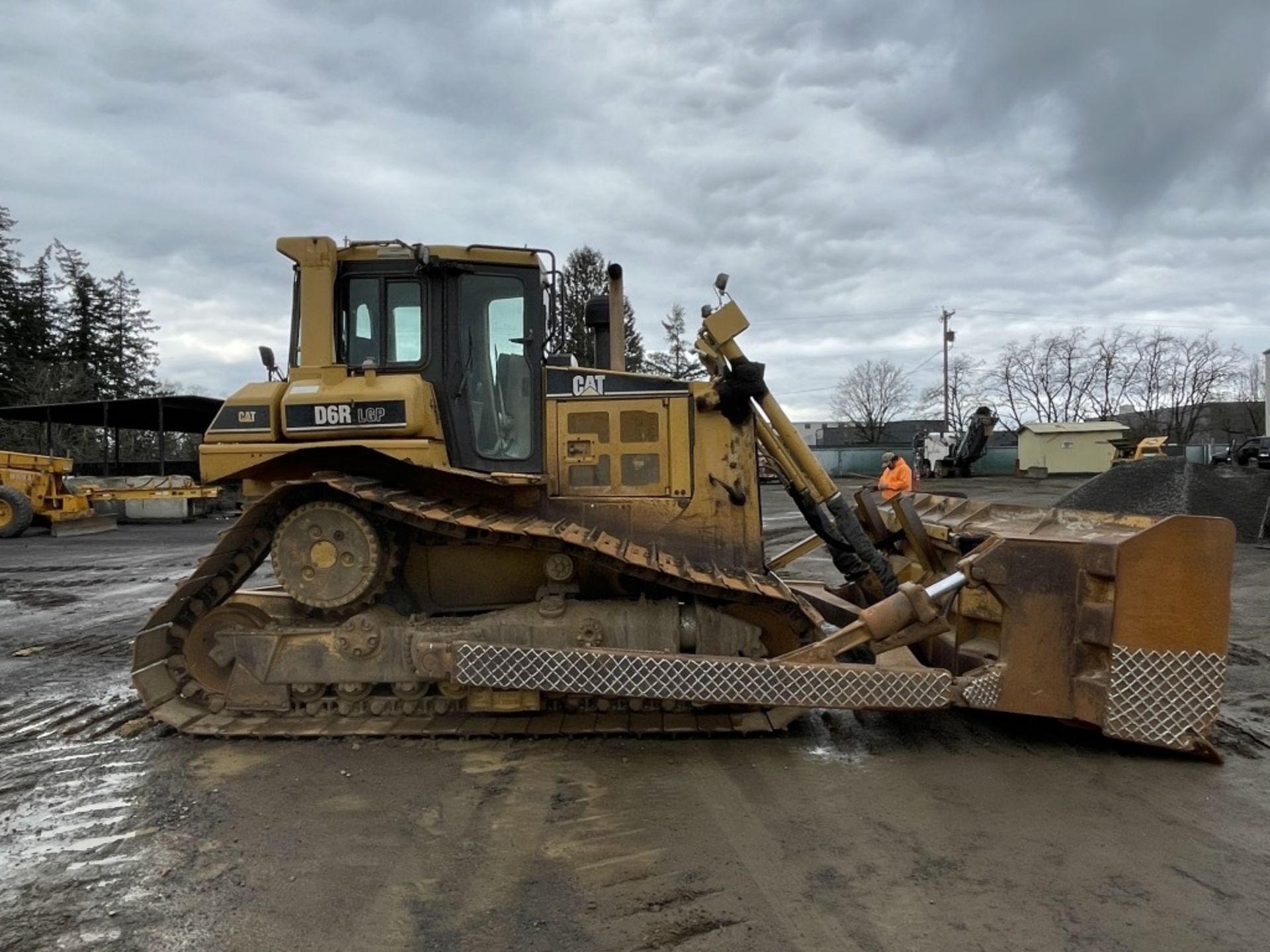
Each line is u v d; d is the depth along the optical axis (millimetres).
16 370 38781
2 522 15773
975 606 4414
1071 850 3111
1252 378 52812
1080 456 38969
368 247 4660
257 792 3639
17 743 4312
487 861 3008
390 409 4285
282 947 2482
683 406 4797
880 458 45562
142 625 7465
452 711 4508
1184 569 3906
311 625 4508
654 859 3023
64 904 2736
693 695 4035
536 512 4781
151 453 38250
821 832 3246
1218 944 2502
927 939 2520
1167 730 3936
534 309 4793
